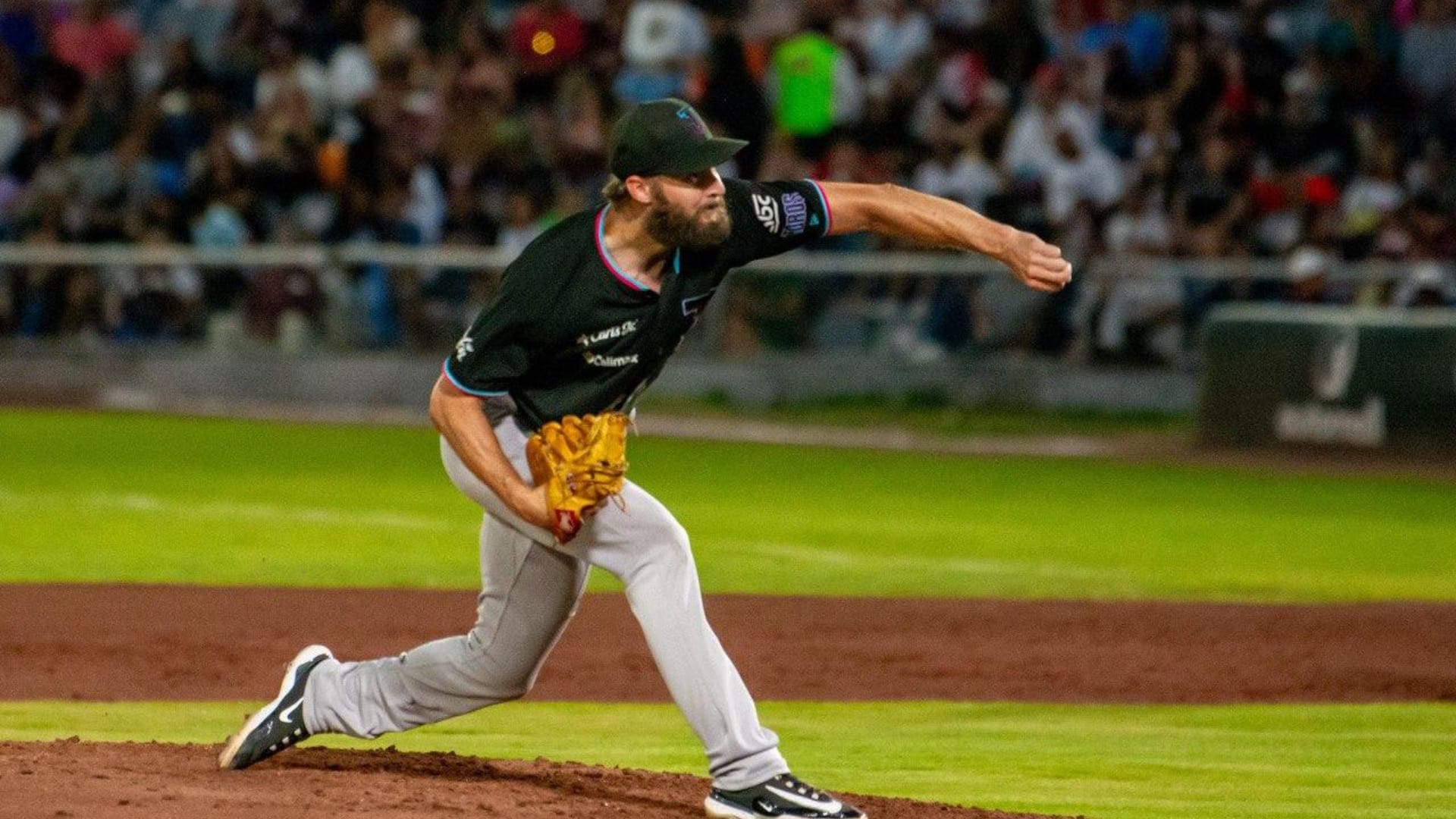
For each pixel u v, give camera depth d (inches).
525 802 606.5
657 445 2180.1
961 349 2317.9
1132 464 2097.7
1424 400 2039.9
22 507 1605.6
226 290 2410.2
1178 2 2603.3
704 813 605.0
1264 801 716.7
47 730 815.7
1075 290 2294.5
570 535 577.9
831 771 772.0
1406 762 805.9
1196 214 2394.2
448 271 2365.9
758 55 2573.8
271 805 582.6
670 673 593.0
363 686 635.5
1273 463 2119.8
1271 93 2474.2
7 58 2662.4
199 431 2210.9
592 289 568.1
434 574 1314.0
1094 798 718.5
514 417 597.9
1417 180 2442.2
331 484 1797.5
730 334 2372.0
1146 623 1179.9
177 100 2539.4
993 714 920.9
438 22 2699.3
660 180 555.2
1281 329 2126.0
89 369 2436.0
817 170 2461.9
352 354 2394.2
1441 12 2556.6
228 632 1075.9
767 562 1421.0
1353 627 1174.3
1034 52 2568.9
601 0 2659.9
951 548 1514.5
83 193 2470.5
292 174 2476.6
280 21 2657.5
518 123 2509.8
